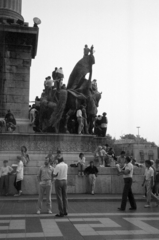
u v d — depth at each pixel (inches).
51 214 470.0
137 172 761.6
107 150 983.6
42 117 954.7
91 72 1000.9
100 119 1046.4
